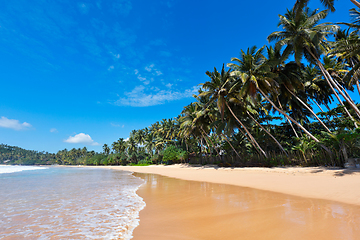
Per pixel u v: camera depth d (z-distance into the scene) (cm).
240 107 2528
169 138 5575
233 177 1603
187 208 693
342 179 1009
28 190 1205
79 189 1239
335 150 1491
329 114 2131
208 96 2647
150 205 771
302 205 631
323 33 1672
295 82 2058
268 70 1880
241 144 3077
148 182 1638
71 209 721
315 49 1761
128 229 502
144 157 7594
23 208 742
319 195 763
